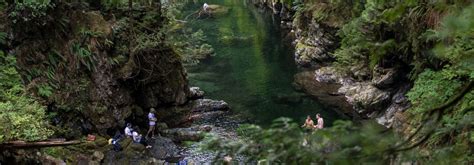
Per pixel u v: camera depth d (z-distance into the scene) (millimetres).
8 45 17469
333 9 28766
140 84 21328
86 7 20078
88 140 17906
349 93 23844
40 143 13148
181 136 20125
